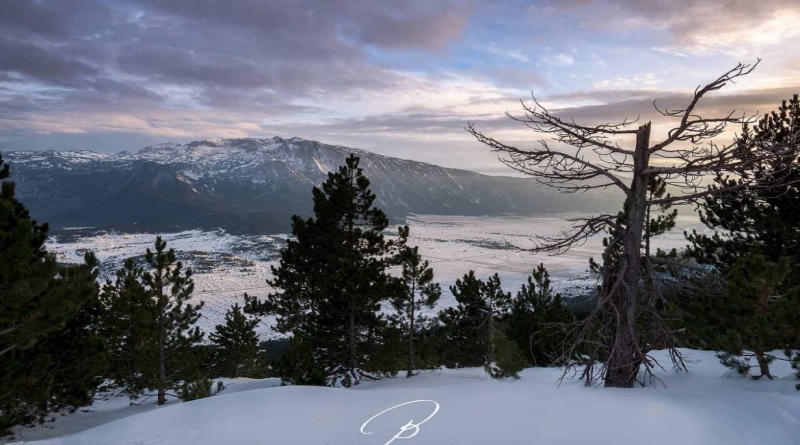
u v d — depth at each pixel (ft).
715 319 30.45
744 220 42.88
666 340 29.48
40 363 36.94
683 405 22.15
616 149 30.17
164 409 26.91
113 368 61.36
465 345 89.35
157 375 63.67
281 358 57.88
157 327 63.26
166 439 21.81
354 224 76.23
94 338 45.16
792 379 28.19
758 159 26.53
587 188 30.99
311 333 66.85
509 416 22.44
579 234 31.07
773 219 40.29
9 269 28.04
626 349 29.09
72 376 43.70
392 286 66.08
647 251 41.68
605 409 22.50
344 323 67.77
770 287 26.71
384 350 66.28
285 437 21.17
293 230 75.25
